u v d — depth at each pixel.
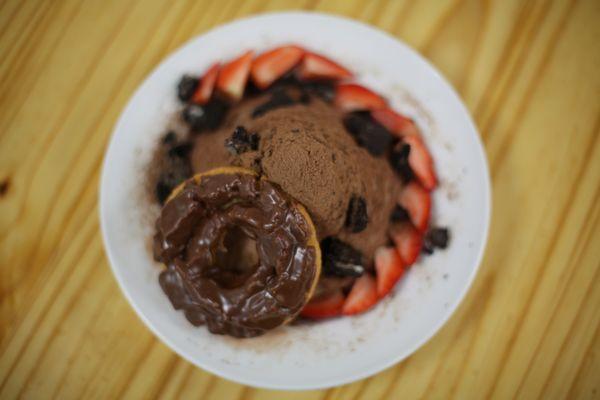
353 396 0.33
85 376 0.33
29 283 0.34
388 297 0.32
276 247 0.28
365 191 0.31
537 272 0.33
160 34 0.34
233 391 0.33
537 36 0.34
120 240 0.32
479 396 0.32
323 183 0.30
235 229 0.31
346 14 0.34
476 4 0.34
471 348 0.33
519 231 0.33
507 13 0.34
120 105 0.34
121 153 0.32
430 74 0.31
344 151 0.31
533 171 0.33
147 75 0.34
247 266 0.31
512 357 0.32
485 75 0.34
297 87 0.34
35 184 0.34
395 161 0.33
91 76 0.34
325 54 0.33
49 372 0.33
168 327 0.31
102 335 0.33
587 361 0.32
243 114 0.33
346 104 0.33
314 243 0.28
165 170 0.33
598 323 0.32
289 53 0.33
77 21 0.34
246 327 0.29
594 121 0.33
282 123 0.31
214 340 0.31
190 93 0.32
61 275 0.34
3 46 0.34
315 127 0.31
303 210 0.29
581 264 0.33
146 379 0.33
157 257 0.30
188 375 0.33
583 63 0.33
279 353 0.31
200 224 0.29
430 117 0.32
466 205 0.31
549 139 0.33
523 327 0.33
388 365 0.30
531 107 0.33
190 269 0.29
